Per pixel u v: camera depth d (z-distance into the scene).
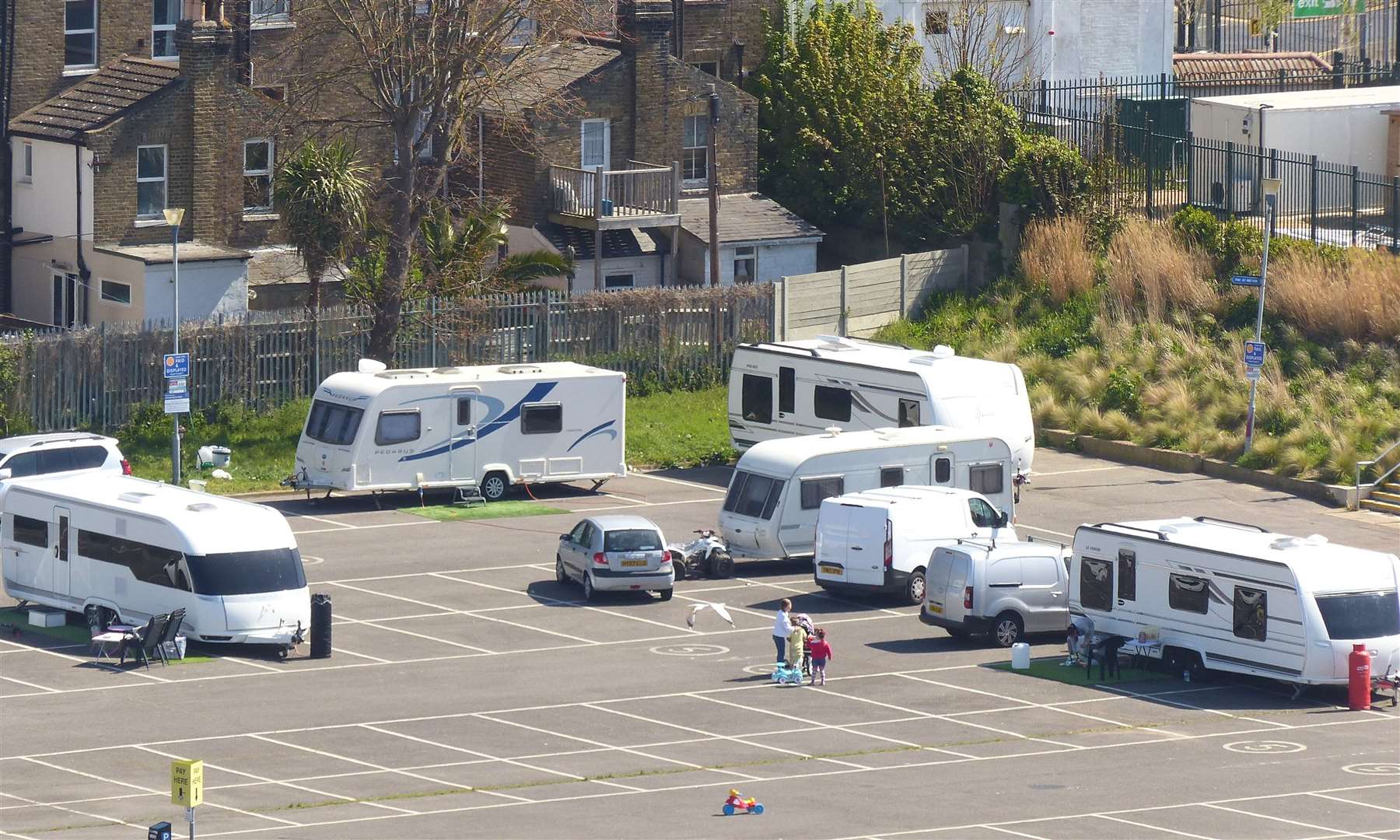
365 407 134.62
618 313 161.25
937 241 182.38
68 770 84.44
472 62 148.12
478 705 96.00
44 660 103.44
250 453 144.75
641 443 153.38
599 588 115.31
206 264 157.62
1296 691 99.81
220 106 164.00
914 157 183.25
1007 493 130.75
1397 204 168.12
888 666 105.00
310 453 136.88
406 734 91.00
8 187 165.38
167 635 103.31
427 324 154.38
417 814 78.44
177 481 136.12
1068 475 147.12
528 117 174.62
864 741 90.94
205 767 85.25
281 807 79.38
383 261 155.12
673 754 88.50
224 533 105.50
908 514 116.94
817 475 124.69
